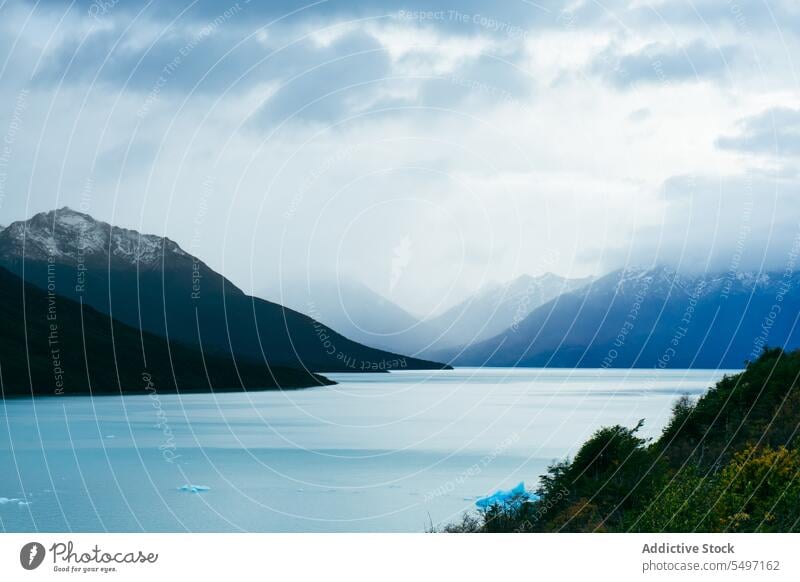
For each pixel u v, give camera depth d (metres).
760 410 27.73
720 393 30.19
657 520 17.89
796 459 18.70
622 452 24.28
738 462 19.75
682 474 21.28
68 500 36.31
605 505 21.94
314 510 33.34
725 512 17.33
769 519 16.94
